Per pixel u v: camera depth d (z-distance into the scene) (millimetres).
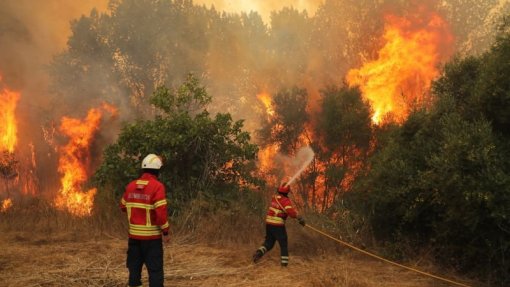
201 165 10820
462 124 7402
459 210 6930
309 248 8336
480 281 6863
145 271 6691
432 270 7238
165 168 10578
